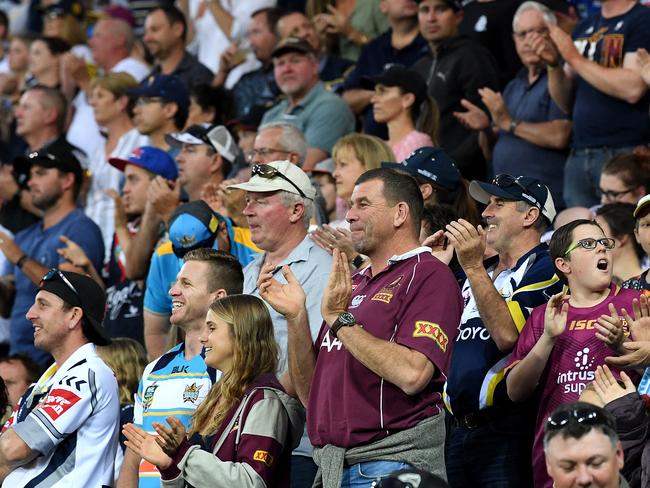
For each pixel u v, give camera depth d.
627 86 29.27
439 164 25.11
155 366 22.70
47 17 48.75
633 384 19.75
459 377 21.53
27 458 22.09
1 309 35.03
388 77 30.45
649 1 34.34
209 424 20.08
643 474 18.72
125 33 43.62
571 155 30.36
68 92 44.09
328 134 33.75
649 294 20.31
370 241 19.95
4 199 36.66
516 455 21.08
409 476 14.13
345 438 18.89
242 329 20.25
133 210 31.64
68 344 23.39
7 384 28.28
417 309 18.97
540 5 31.09
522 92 31.66
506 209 21.94
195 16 45.16
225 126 33.44
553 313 19.81
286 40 35.28
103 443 22.67
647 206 22.36
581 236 20.41
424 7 33.62
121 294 30.47
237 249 26.73
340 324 18.77
